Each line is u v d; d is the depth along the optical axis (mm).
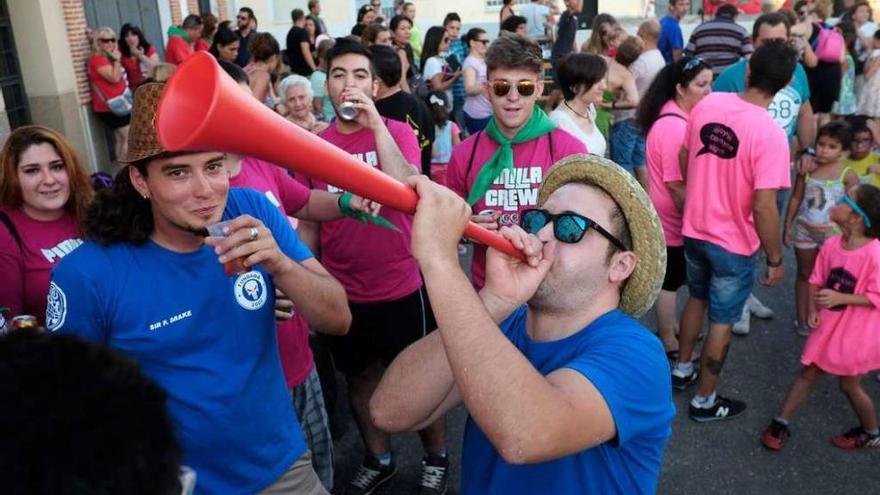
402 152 3104
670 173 3852
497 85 2891
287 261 1712
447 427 3738
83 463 693
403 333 3127
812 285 3500
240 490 1816
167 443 779
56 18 7875
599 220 1380
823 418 3740
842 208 3281
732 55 6949
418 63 12219
